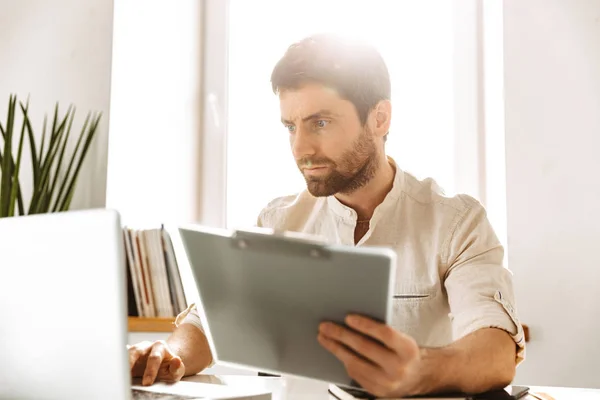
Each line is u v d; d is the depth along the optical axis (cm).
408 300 141
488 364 104
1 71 241
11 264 88
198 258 98
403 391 95
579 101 211
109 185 231
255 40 248
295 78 133
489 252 132
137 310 218
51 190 212
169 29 246
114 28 235
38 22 240
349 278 85
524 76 215
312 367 95
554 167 211
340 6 242
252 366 101
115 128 235
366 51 136
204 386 108
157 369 112
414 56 238
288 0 246
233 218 245
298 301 90
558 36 214
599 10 212
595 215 206
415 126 237
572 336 204
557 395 110
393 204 145
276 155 244
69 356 83
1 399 91
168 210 244
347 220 149
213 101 247
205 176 246
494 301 119
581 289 205
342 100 133
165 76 245
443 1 239
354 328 87
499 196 228
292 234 90
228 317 99
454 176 237
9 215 210
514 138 214
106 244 79
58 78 237
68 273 82
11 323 88
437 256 138
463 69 237
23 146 237
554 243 208
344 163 137
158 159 243
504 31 218
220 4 248
